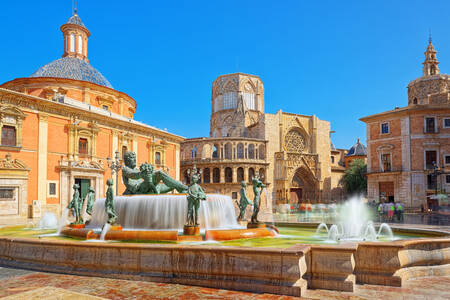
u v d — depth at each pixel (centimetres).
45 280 863
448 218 3366
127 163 1772
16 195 3047
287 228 1916
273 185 6881
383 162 5325
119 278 867
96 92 4350
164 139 5028
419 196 4872
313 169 7450
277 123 7131
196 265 811
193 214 1197
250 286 753
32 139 3203
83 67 4719
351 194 7319
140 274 855
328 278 772
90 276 899
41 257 993
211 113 8912
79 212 1641
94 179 3784
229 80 8375
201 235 1182
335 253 770
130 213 1458
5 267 1028
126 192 1709
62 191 3416
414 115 5016
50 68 4544
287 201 6825
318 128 7731
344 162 9219
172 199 1410
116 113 4662
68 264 951
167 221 1393
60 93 4016
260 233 1328
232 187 6372
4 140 2995
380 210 3616
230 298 703
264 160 6812
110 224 1290
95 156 3778
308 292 743
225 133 8156
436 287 785
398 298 704
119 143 4150
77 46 5112
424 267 900
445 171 4847
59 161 3425
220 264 790
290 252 729
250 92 8412
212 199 1486
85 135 3691
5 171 2955
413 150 4972
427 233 1447
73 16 5184
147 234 1164
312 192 7500
